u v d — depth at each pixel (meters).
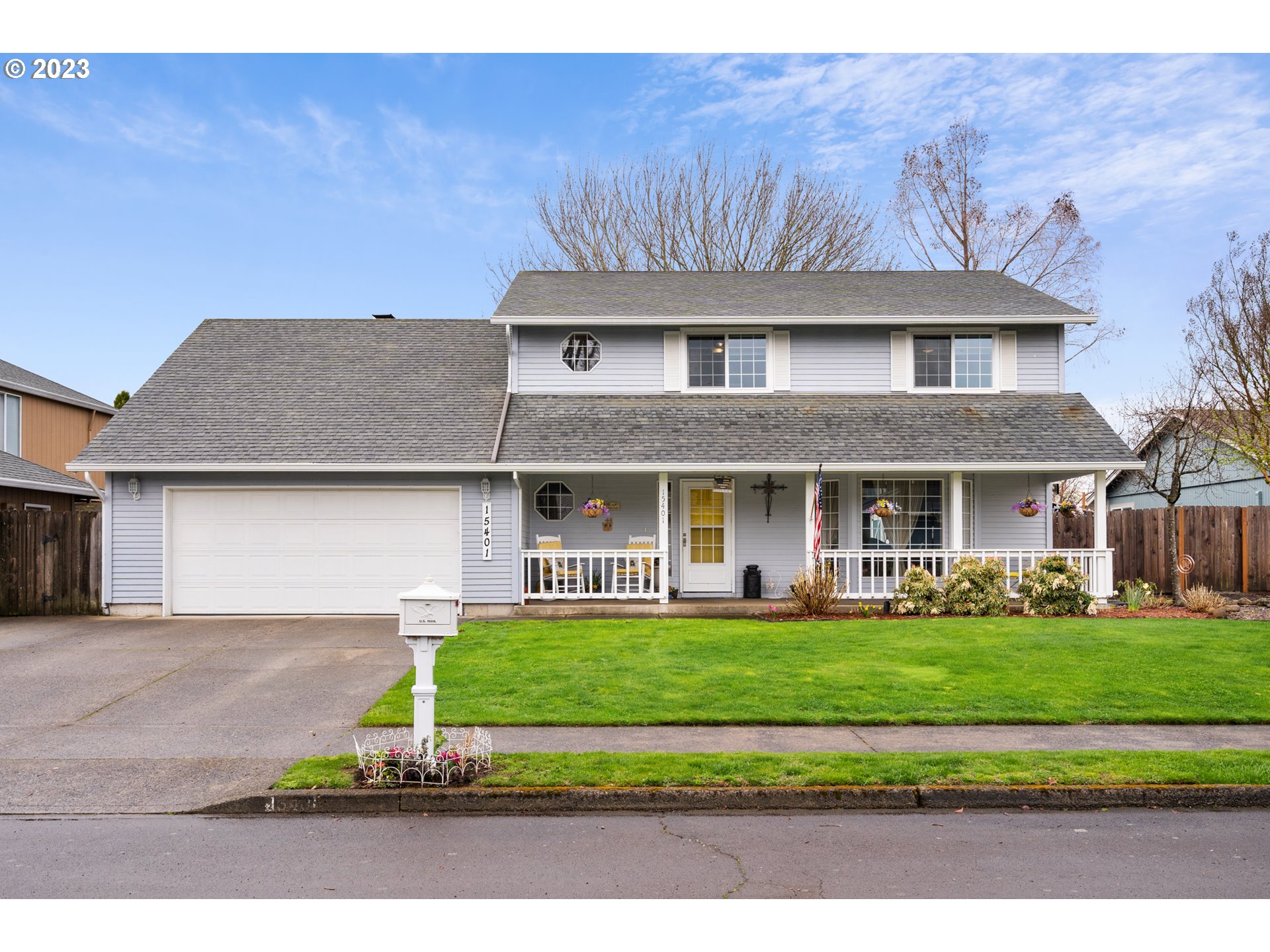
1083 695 9.16
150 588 15.63
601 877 5.04
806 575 15.27
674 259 32.78
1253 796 6.38
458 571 15.79
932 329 17.84
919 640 12.14
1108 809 6.32
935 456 15.42
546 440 15.95
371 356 19.22
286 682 10.15
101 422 27.53
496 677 10.09
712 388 17.91
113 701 9.34
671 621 14.20
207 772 7.00
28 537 15.82
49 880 5.02
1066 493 28.78
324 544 15.84
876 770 6.70
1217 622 13.59
